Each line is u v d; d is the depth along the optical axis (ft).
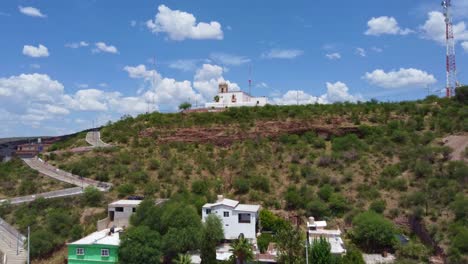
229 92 458.09
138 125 388.98
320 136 333.62
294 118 360.69
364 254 194.90
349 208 234.58
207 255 178.91
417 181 248.52
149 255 173.68
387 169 266.77
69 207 235.61
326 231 206.28
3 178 293.64
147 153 327.26
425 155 270.26
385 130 322.75
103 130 419.74
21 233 209.15
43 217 224.33
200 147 334.03
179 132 356.18
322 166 286.87
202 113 393.09
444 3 387.96
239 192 266.77
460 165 240.73
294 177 276.82
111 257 177.88
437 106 352.49
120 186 265.54
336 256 174.50
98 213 229.25
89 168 303.68
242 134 341.82
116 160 314.96
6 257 189.06
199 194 257.55
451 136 292.81
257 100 444.55
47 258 193.57
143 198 243.60
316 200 239.30
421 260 185.06
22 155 376.27
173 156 318.86
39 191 269.44
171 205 208.74
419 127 320.50
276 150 316.19
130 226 200.54
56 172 306.35
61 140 452.35
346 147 306.76
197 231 189.78
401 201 232.12
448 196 216.95
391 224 203.62
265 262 181.88
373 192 244.42
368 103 389.60
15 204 241.76
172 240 182.91
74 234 206.39
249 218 212.43
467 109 324.19
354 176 268.82
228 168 297.74
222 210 215.10
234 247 171.42
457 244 177.47
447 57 388.78
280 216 234.58
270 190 266.77
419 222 209.05
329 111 366.63
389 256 192.03
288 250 168.45
